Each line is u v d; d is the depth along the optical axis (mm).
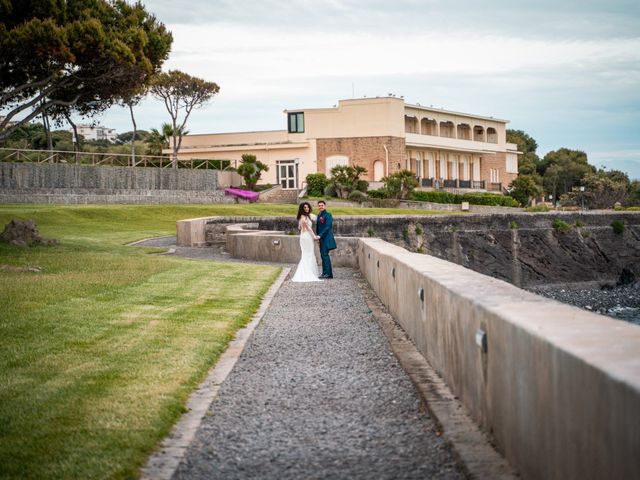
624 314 38938
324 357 9594
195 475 5363
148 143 86188
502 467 5211
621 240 57969
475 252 51844
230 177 69250
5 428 6285
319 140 78500
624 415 3328
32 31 25812
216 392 7789
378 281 15766
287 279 20297
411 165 82438
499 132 97062
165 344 10148
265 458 5723
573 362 3949
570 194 98625
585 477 3797
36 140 86875
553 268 54344
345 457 5715
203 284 17891
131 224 43438
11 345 9836
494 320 5641
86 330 11047
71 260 22453
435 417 6551
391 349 10023
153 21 30969
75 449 5773
